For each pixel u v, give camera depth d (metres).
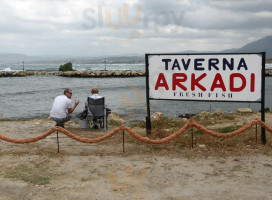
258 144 6.55
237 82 6.60
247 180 4.53
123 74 75.44
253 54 6.44
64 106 8.42
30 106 22.70
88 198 3.90
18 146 6.63
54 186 4.31
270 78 63.72
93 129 8.86
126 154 5.98
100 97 8.70
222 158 5.65
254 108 22.02
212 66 6.71
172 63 6.98
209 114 12.32
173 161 5.50
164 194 4.02
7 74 78.12
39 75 82.56
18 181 4.47
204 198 3.89
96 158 5.71
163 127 9.35
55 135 7.94
